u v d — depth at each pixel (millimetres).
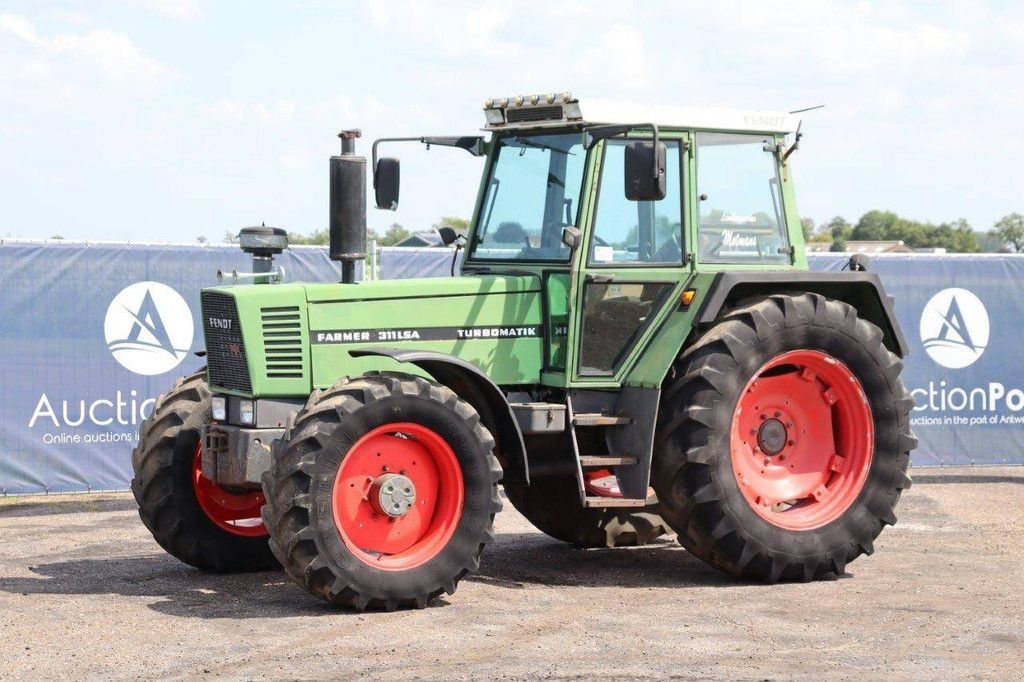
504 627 6754
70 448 11578
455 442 7262
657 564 8695
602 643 6406
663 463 7941
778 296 8164
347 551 7000
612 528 9180
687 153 8195
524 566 8617
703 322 7961
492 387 7527
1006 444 13484
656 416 7922
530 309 8062
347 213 7734
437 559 7215
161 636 6531
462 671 5887
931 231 66125
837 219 64562
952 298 13305
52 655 6156
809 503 8289
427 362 7633
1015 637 6512
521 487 9117
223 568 8320
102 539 9641
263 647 6312
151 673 5848
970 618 6926
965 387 13398
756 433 8281
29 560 8812
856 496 8266
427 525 7320
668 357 7922
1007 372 13461
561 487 8969
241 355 7582
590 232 7941
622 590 7770
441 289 7879
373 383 7188
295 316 7602
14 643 6391
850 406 8383
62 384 11539
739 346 7914
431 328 7852
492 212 8484
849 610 7160
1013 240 60969
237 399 7688
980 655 6168
